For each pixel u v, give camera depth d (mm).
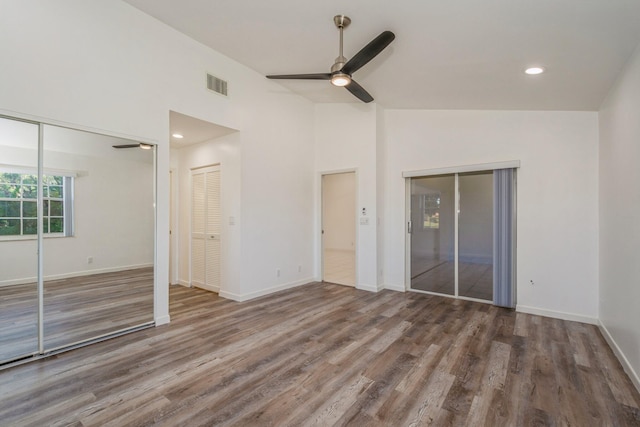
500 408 1957
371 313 3789
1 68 2367
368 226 4926
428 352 2730
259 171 4520
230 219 4387
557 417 1872
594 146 3484
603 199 3240
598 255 3443
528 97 3412
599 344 2918
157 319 3348
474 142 4277
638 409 1951
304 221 5348
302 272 5301
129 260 3242
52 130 2697
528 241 3854
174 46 3463
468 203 4383
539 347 2842
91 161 2955
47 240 2793
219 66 3932
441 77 3305
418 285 4836
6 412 1880
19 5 2439
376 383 2232
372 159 4887
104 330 3074
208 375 2330
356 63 2660
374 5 2312
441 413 1903
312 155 5500
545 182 3758
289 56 3740
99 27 2891
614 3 1741
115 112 3004
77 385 2184
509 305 3961
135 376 2311
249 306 4055
